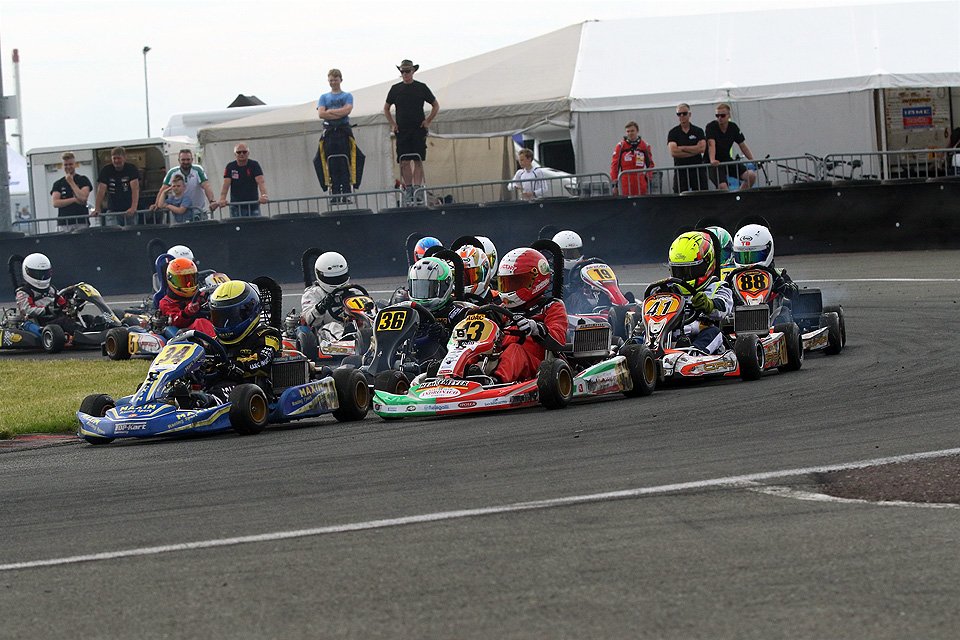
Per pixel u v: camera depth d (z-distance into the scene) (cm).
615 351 2622
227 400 2394
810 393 2373
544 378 2309
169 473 1883
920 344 3116
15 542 1437
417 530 1344
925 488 1416
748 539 1225
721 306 2803
